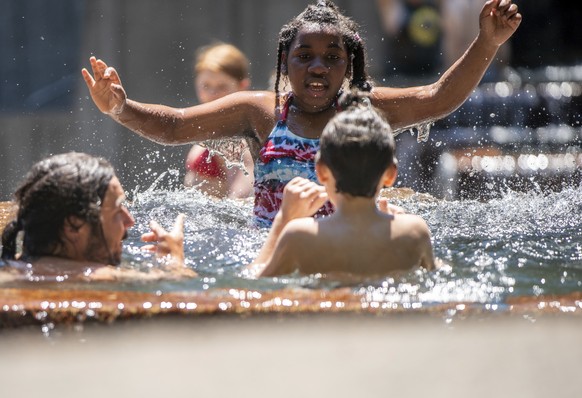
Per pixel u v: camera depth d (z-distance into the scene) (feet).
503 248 29.78
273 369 16.85
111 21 78.23
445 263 27.40
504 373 16.56
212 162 46.06
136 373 16.74
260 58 78.84
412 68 77.00
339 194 26.81
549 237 31.76
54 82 81.87
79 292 21.85
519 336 18.16
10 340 20.03
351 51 35.12
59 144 76.69
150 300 20.98
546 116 67.41
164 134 35.01
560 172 58.54
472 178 59.06
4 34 82.69
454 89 34.99
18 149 76.54
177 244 28.40
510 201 39.04
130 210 37.86
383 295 22.08
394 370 16.71
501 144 64.49
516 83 71.41
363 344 18.06
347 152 26.40
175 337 19.49
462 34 74.69
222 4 78.59
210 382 16.39
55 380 16.61
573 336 17.93
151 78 78.38
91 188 26.05
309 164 34.04
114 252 26.71
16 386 16.26
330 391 15.97
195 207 38.58
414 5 77.00
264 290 23.16
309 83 33.88
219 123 35.50
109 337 20.04
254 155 36.24
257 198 34.71
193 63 78.59
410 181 62.39
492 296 22.43
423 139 37.65
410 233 26.63
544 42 89.45
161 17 78.28
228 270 27.09
